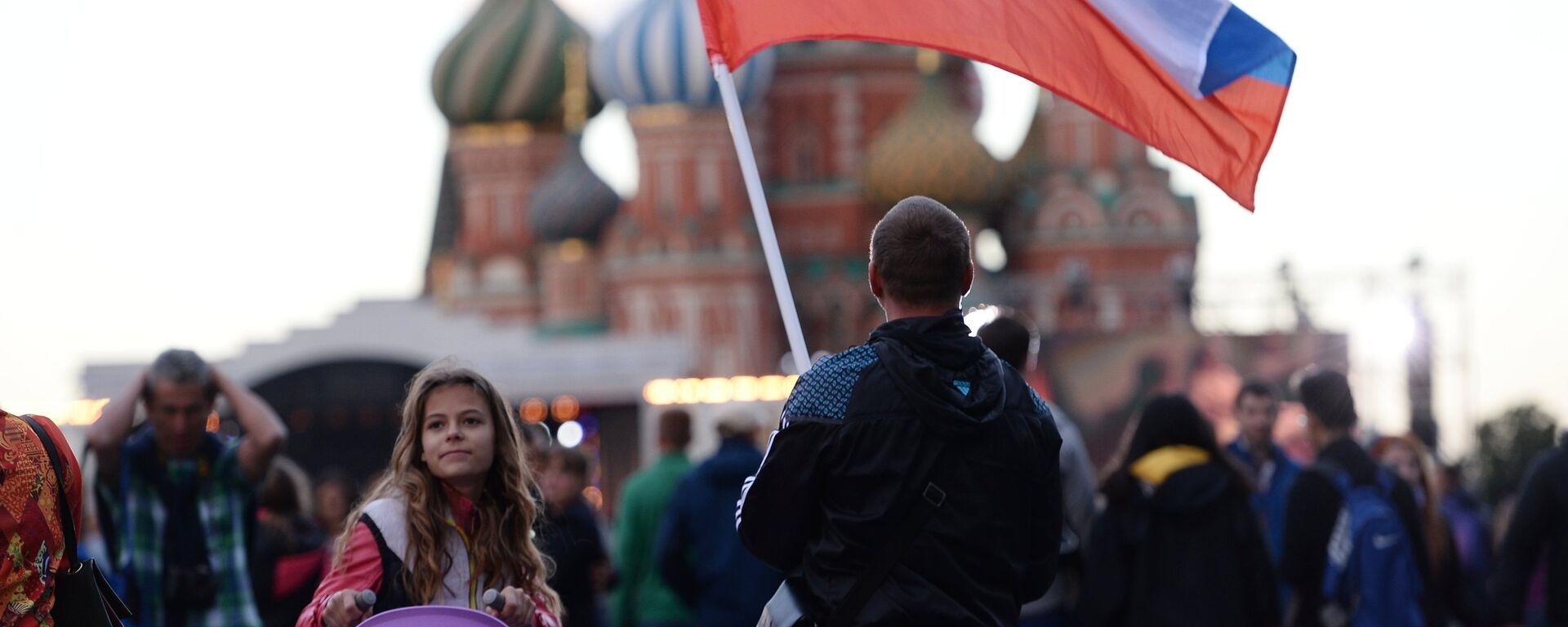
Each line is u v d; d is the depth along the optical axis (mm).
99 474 16422
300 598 22281
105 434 16094
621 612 28203
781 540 10820
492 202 126125
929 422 10477
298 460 82938
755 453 25688
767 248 13477
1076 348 83500
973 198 115250
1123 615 18234
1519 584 19250
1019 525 10820
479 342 84938
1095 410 83250
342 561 11906
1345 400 19453
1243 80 13820
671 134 113625
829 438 10555
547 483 23953
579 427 83562
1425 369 81812
